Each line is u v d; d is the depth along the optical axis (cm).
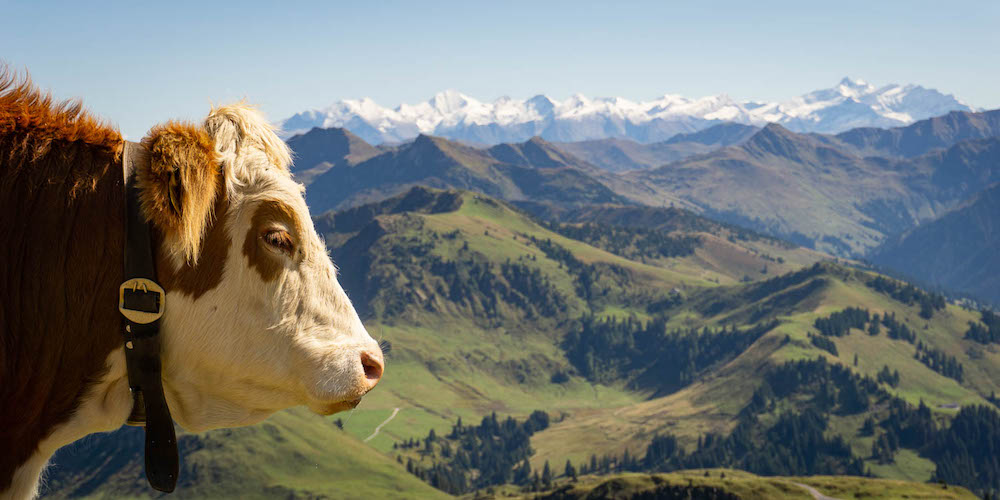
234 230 214
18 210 204
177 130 210
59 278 205
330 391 214
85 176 207
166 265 209
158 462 207
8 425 203
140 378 207
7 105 207
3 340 202
